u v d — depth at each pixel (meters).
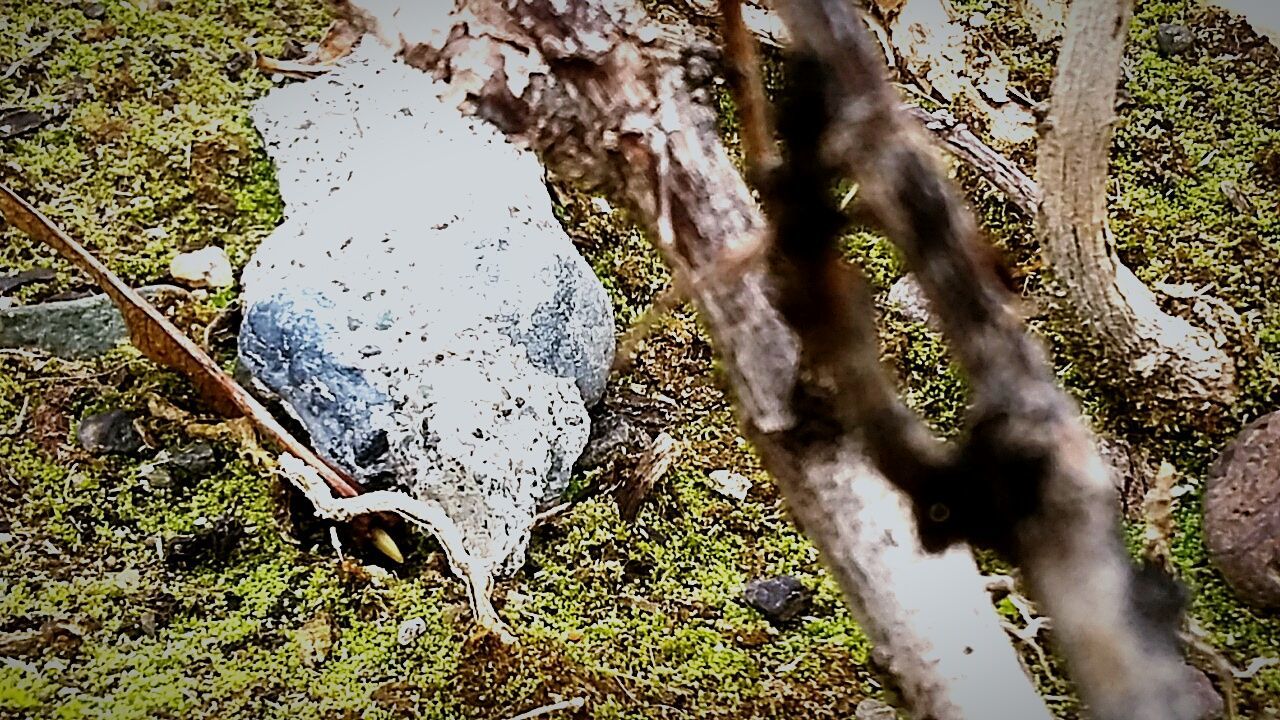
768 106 0.48
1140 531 0.60
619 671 0.59
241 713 0.58
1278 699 0.59
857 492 0.52
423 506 0.61
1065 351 0.68
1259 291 0.72
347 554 0.62
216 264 0.70
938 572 0.53
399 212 0.67
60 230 0.68
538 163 0.70
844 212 0.46
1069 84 0.65
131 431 0.65
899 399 0.47
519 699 0.59
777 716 0.58
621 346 0.69
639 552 0.63
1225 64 0.82
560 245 0.67
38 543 0.62
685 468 0.66
